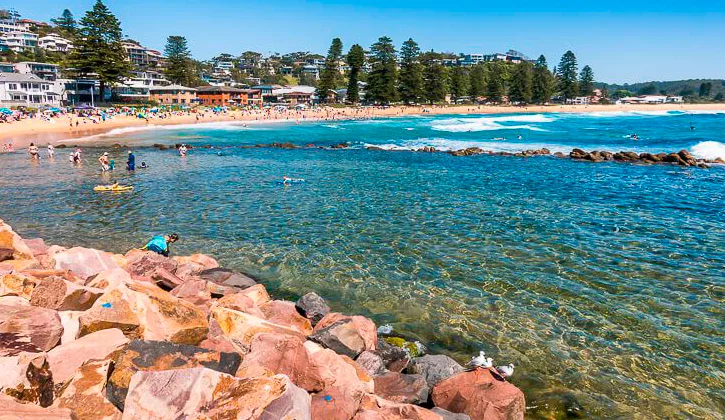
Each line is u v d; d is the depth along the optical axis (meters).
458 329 11.49
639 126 91.50
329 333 9.42
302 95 177.12
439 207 24.12
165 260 13.69
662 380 9.45
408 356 9.85
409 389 8.48
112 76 106.75
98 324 7.19
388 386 8.51
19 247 11.34
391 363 9.66
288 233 19.38
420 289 13.84
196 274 13.72
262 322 9.27
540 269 15.34
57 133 68.69
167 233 19.17
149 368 6.26
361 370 8.45
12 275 8.64
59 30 193.50
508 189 29.20
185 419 5.30
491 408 7.57
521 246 17.66
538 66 185.75
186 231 19.53
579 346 10.70
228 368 6.77
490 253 16.89
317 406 6.61
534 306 12.71
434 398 8.23
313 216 22.22
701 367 9.89
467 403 7.78
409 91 159.88
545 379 9.41
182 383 5.70
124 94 126.25
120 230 19.50
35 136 64.12
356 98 161.50
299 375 7.44
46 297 7.96
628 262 15.92
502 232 19.50
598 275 14.81
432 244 17.94
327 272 15.12
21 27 193.38
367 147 58.16
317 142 65.69
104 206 23.92
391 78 152.38
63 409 5.42
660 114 161.00
